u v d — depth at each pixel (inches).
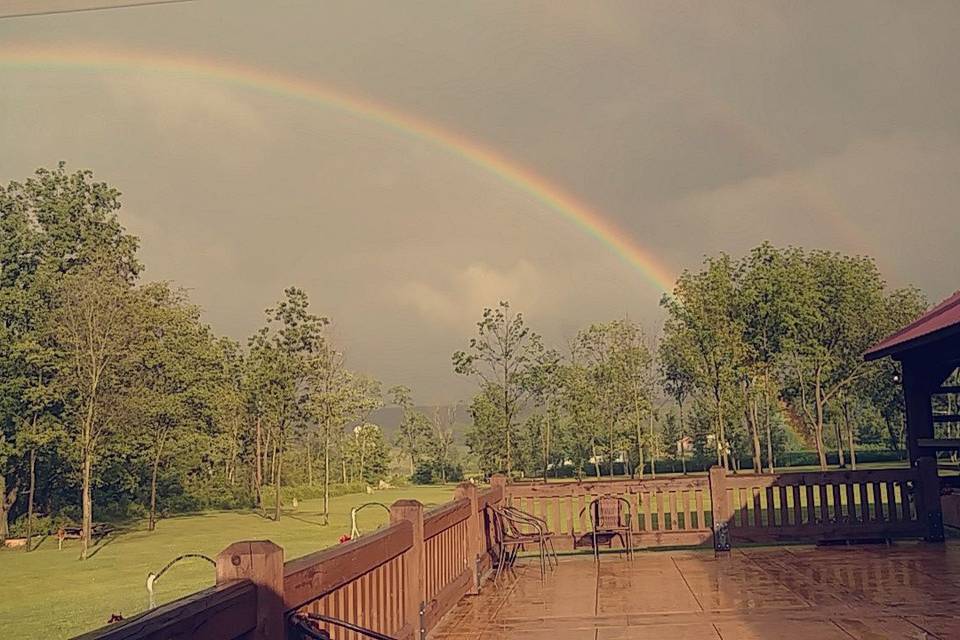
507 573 335.9
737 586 284.7
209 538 985.5
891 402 1107.9
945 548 348.2
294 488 1393.9
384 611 177.3
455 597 261.3
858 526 367.2
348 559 146.6
